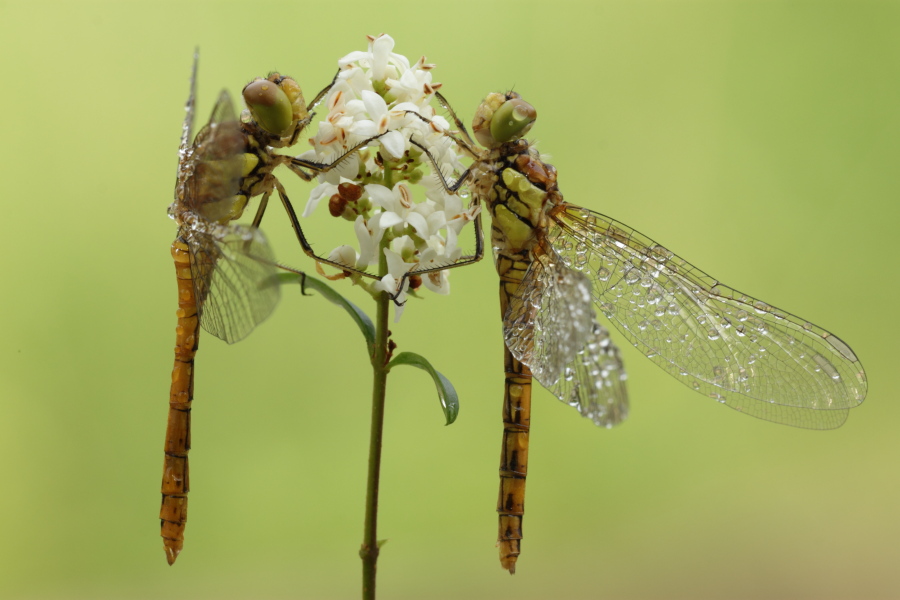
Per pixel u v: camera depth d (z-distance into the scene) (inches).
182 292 20.1
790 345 20.5
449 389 19.8
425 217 19.8
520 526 20.3
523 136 20.2
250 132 20.0
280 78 20.0
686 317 20.5
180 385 20.1
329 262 19.9
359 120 19.7
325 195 19.9
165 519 20.0
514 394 20.3
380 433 19.8
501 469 20.3
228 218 19.9
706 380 20.5
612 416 19.9
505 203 20.3
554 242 20.4
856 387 20.4
